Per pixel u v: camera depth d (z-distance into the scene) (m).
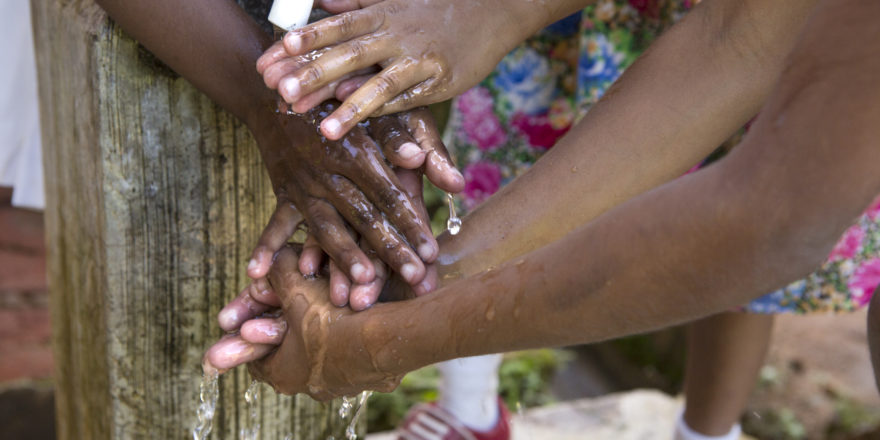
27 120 2.00
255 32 1.33
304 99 1.17
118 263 1.56
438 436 2.20
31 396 3.15
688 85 1.24
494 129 2.02
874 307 1.23
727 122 1.25
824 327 4.17
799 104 0.79
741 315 2.04
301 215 1.28
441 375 2.25
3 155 2.00
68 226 1.72
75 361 1.83
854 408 3.65
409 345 1.09
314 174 1.23
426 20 1.20
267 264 1.28
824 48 0.79
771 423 3.61
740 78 1.23
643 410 2.92
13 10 1.91
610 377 4.55
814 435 3.56
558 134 1.97
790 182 0.79
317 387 1.22
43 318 3.78
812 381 3.82
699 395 2.18
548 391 4.30
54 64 1.63
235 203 1.59
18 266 4.12
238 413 1.74
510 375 4.22
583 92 1.79
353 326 1.14
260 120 1.29
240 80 1.30
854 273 1.87
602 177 1.24
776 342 4.06
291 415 1.79
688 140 1.24
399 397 3.82
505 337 1.01
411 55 1.17
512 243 1.24
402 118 1.22
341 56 1.12
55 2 1.59
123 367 1.63
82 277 1.69
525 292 0.98
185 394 1.69
